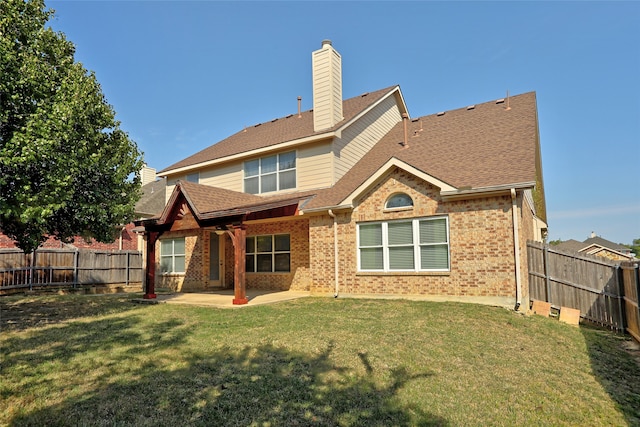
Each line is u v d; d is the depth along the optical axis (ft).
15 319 32.22
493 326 26.45
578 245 166.40
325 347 21.79
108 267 63.98
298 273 50.39
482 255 34.01
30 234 32.07
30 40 30.60
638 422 13.85
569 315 31.27
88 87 31.96
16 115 28.12
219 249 59.72
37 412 14.25
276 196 52.08
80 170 30.99
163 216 41.86
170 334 25.64
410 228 38.29
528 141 38.91
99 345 23.12
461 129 48.06
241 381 17.12
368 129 56.18
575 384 17.31
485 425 13.42
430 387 16.52
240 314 32.01
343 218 42.22
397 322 27.40
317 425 13.34
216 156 59.47
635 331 27.04
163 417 13.89
